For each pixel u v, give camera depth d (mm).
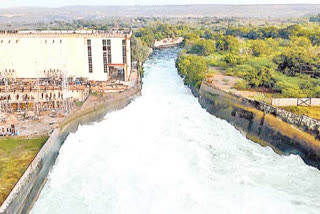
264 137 51594
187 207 36188
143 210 36094
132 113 66250
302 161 44812
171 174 42719
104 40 76250
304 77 69875
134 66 99562
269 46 116125
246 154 48750
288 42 120938
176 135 55250
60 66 76938
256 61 90062
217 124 60938
